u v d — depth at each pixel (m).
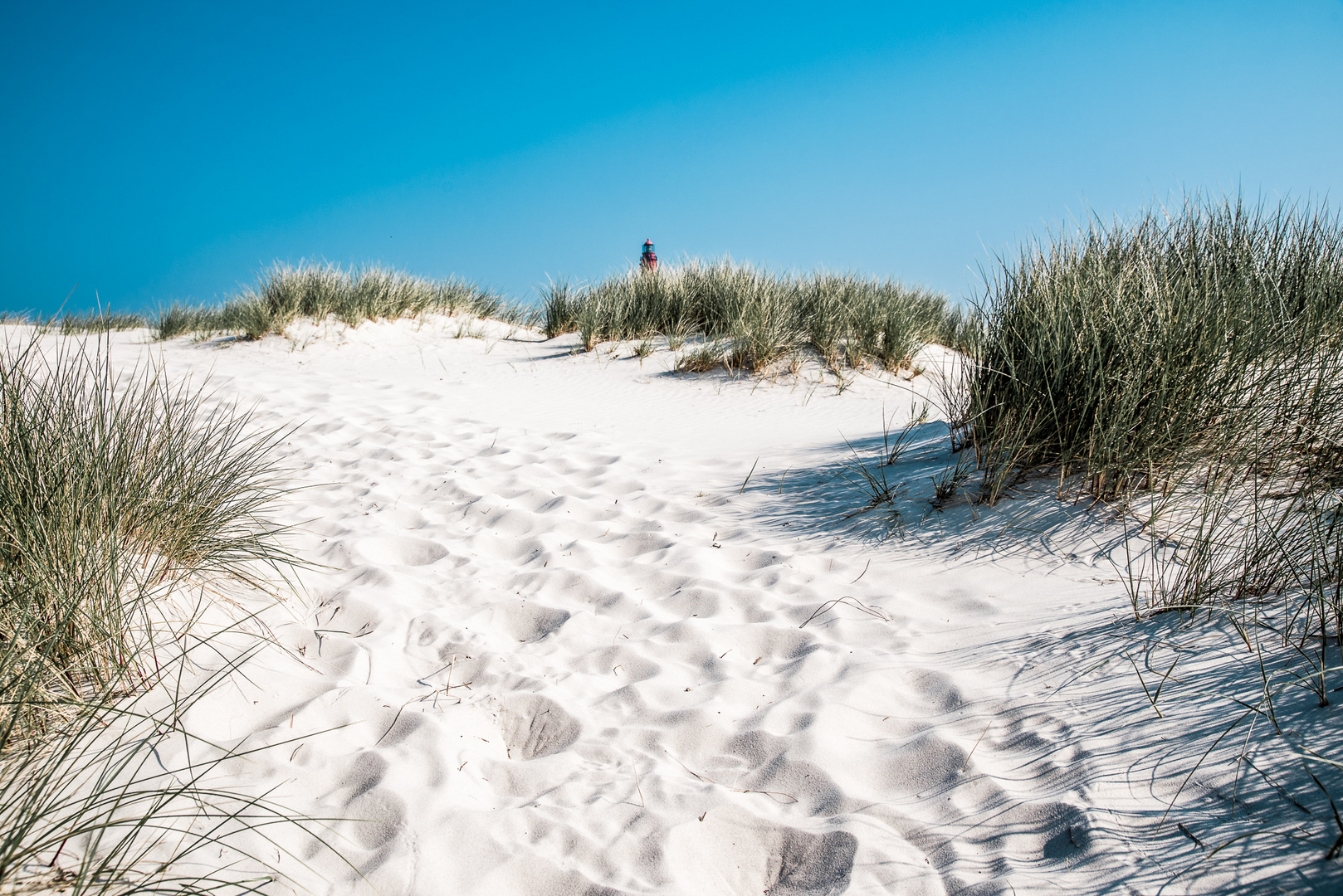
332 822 1.91
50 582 2.15
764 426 5.99
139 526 2.73
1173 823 1.67
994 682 2.34
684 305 9.12
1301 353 3.50
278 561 3.25
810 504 3.96
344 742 2.22
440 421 5.84
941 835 1.80
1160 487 3.35
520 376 7.98
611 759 2.19
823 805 1.96
